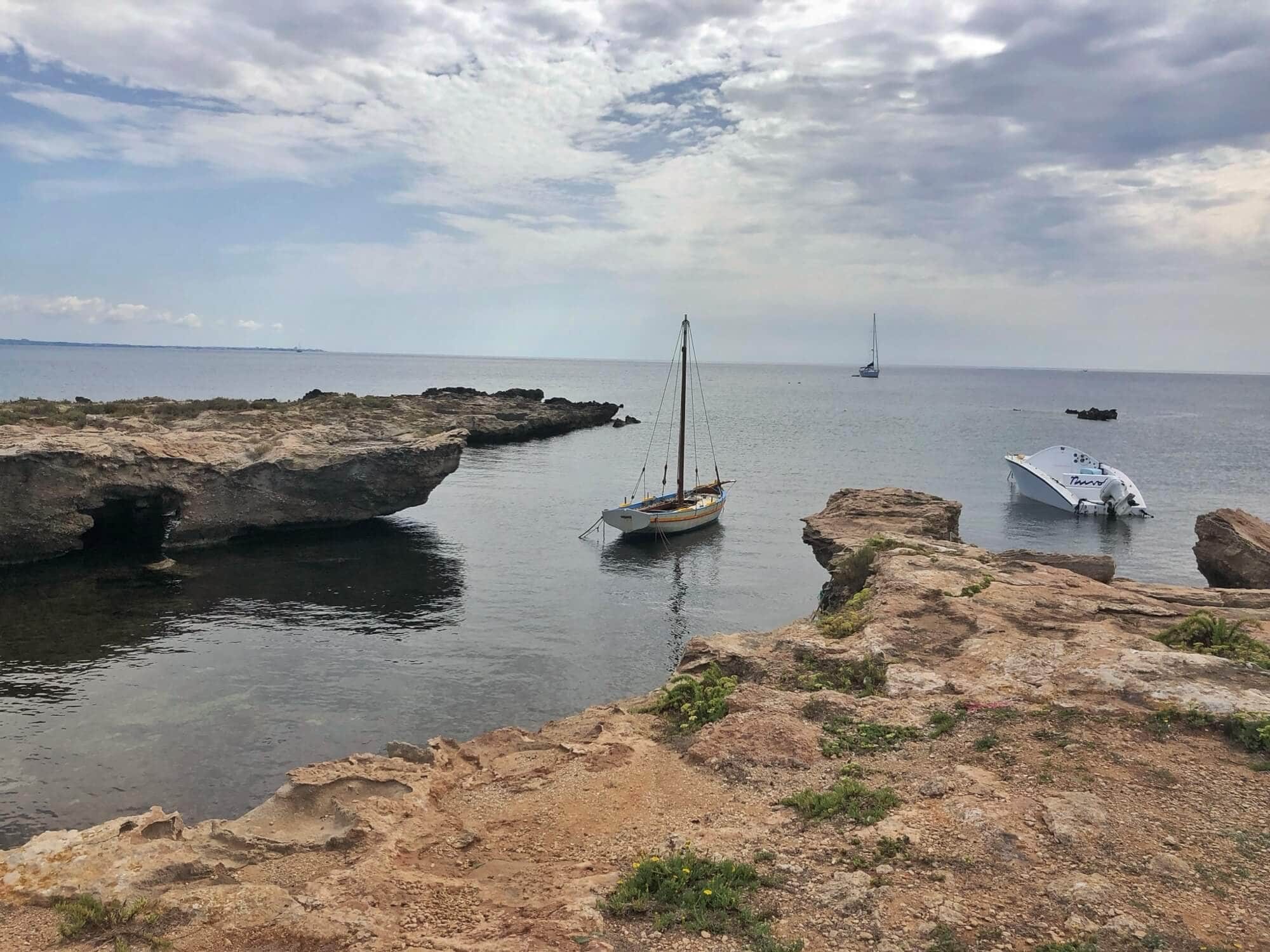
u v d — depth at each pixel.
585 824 9.58
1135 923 6.71
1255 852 7.79
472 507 52.66
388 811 10.10
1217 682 11.56
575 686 23.16
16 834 14.94
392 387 184.25
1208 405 192.00
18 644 25.20
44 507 34.62
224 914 7.85
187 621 28.05
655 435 102.00
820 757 10.78
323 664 24.30
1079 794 8.93
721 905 7.35
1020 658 13.32
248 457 41.66
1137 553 43.38
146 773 17.38
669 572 37.25
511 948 6.79
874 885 7.51
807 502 56.81
